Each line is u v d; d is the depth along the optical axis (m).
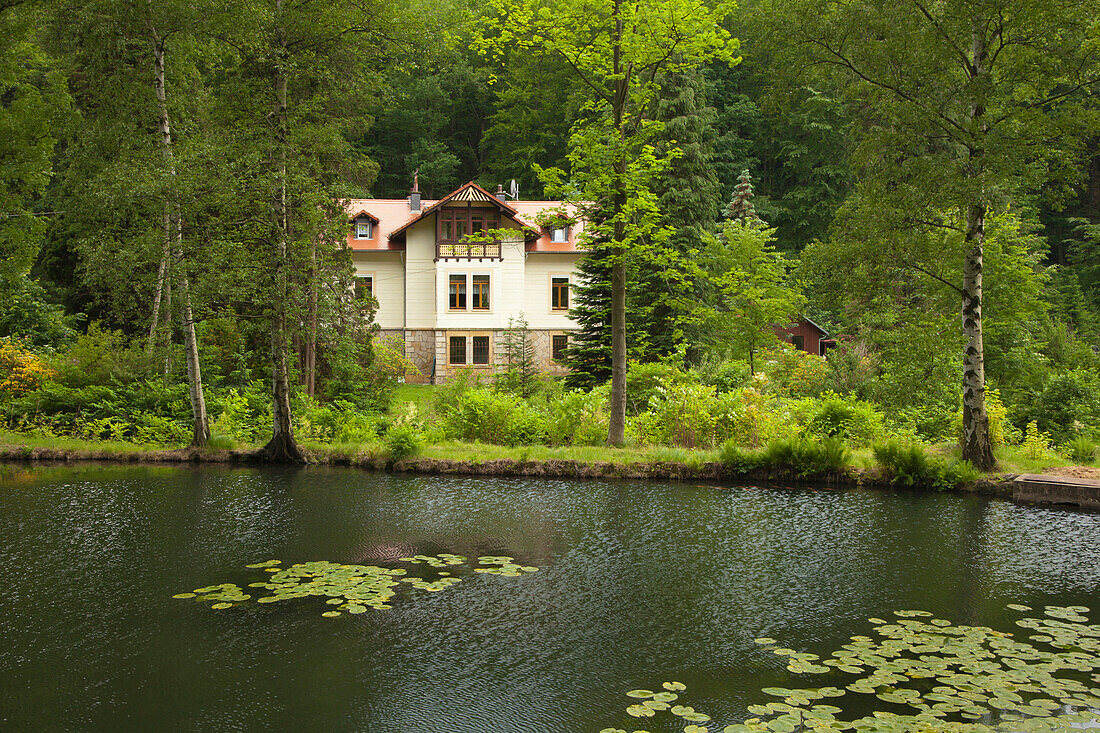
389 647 5.91
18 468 14.36
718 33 14.66
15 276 16.95
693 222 28.31
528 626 6.39
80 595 7.05
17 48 16.52
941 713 4.73
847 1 12.96
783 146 46.22
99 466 14.70
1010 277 19.56
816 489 12.66
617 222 15.34
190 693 5.11
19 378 18.75
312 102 15.02
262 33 13.89
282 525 9.82
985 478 12.41
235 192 13.45
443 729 4.64
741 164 47.28
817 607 6.89
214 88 15.41
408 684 5.28
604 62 15.01
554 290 36.50
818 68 13.71
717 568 8.12
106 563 8.05
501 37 15.02
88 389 18.14
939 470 12.66
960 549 8.95
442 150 50.44
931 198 11.88
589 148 14.71
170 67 14.80
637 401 18.77
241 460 15.11
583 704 4.96
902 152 12.85
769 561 8.41
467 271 35.31
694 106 28.97
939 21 12.10
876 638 6.09
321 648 5.89
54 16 14.48
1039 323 24.47
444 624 6.41
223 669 5.50
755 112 47.78
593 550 8.80
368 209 38.16
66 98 16.52
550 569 8.05
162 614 6.57
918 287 15.92
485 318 35.41
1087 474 12.17
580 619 6.57
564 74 44.25
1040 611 6.76
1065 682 5.19
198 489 12.27
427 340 35.75
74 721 4.71
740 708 4.86
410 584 7.46
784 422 15.76
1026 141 11.48
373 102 16.33
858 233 13.20
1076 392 17.48
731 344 24.20
